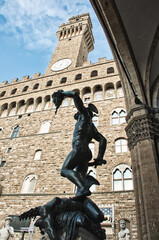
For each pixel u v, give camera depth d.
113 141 23.27
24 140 28.06
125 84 16.78
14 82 37.91
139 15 14.74
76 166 4.73
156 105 15.27
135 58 16.52
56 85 32.78
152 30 15.21
